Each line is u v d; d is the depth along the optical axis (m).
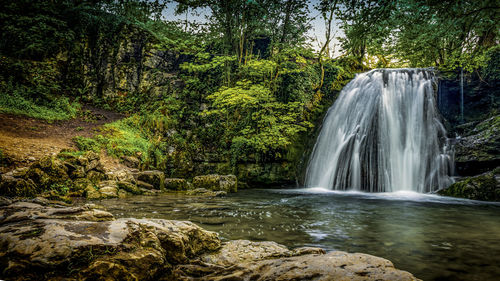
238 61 15.68
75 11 14.85
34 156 7.73
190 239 2.84
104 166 9.45
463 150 10.83
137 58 15.44
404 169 11.76
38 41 13.24
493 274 2.70
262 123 13.50
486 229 4.66
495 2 5.76
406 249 3.50
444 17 6.39
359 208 6.91
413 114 12.70
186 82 15.29
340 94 15.54
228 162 13.14
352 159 12.46
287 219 5.29
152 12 14.44
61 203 4.80
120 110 14.34
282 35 16.14
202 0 14.96
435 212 6.36
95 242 1.94
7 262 1.67
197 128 13.91
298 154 14.02
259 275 2.14
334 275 2.01
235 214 5.67
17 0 13.48
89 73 14.38
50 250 1.77
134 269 1.91
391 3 5.42
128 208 5.91
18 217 2.52
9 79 11.78
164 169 12.09
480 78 12.61
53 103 12.29
